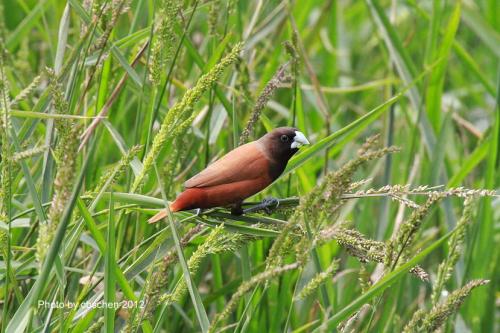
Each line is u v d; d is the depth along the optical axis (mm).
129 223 9172
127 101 12406
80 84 9094
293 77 9266
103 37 7965
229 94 10844
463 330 10625
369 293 6184
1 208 6824
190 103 6664
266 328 9422
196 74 11469
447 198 11430
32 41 13852
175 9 7453
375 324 9977
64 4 13523
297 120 10727
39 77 6805
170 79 9789
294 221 5949
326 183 5871
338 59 18062
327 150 10383
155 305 6418
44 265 5656
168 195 9195
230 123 10297
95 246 8523
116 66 9375
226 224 6898
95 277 8578
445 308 6246
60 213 5629
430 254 12102
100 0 8430
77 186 5691
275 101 14094
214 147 10969
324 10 14648
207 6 10586
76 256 9961
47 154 7699
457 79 17484
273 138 7996
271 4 11656
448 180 12594
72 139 5562
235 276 10609
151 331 6734
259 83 11664
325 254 10430
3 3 13891
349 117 16141
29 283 8422
